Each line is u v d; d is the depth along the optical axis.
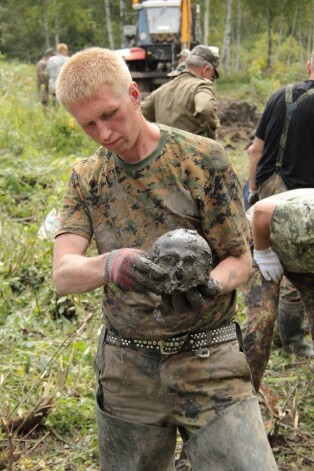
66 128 11.67
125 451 2.76
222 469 2.52
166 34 15.55
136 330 2.63
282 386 4.36
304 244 3.30
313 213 3.26
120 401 2.73
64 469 3.64
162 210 2.58
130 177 2.57
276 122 4.91
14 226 6.65
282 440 3.88
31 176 8.32
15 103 13.98
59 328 5.22
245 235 2.66
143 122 2.53
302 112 4.80
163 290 2.33
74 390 4.20
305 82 4.90
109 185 2.61
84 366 4.47
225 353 2.64
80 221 2.69
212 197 2.59
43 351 4.64
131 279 2.33
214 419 2.54
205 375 2.61
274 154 4.96
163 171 2.56
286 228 3.32
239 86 32.91
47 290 5.50
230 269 2.61
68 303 5.39
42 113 13.08
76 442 3.87
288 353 4.89
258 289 3.62
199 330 2.62
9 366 4.40
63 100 2.43
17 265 5.89
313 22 42.78
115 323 2.68
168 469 2.84
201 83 6.67
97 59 2.39
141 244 2.60
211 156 2.57
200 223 2.62
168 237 2.37
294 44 45.41
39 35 43.81
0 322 5.26
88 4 44.44
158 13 15.63
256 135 5.11
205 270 2.34
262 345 3.62
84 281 2.46
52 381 4.12
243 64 45.47
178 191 2.57
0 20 42.47
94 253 6.21
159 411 2.69
